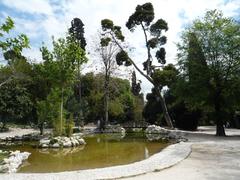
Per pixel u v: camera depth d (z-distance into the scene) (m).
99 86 49.56
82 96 57.59
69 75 30.19
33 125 45.72
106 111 47.84
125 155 19.41
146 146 24.33
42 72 31.86
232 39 31.73
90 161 17.17
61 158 18.48
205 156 17.06
